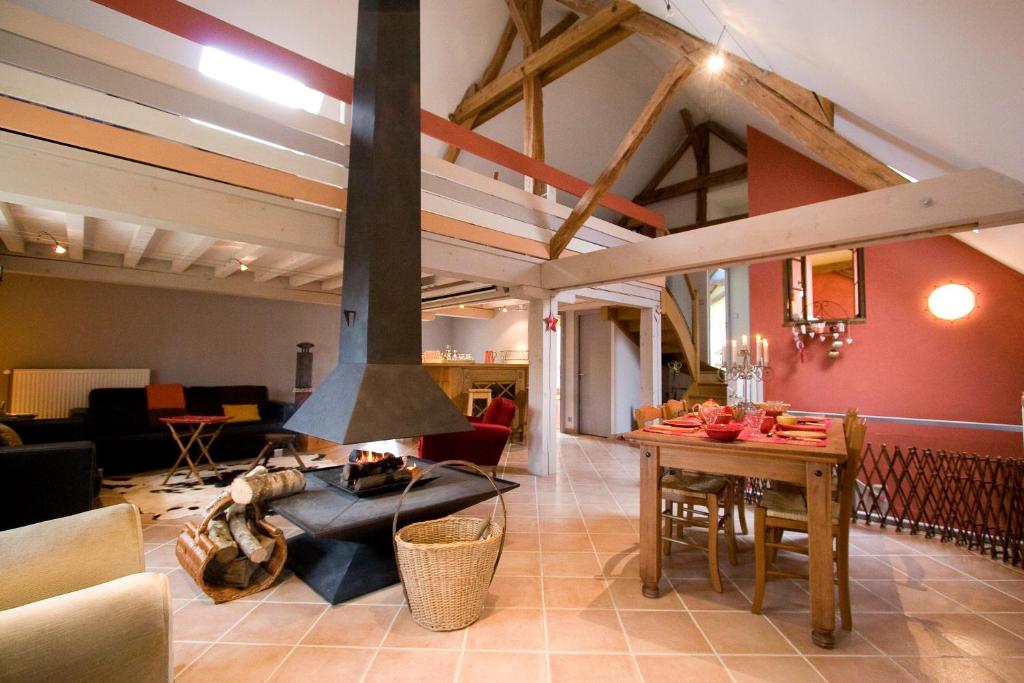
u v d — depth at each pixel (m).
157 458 5.09
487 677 1.84
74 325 5.64
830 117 3.19
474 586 2.19
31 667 0.90
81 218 3.44
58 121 2.48
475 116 6.62
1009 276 3.85
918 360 4.20
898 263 4.32
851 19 1.77
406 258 3.00
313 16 4.84
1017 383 3.81
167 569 2.75
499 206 4.66
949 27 1.42
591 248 5.63
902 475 3.77
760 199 5.21
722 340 9.05
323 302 6.60
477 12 5.88
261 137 3.15
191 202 2.94
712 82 6.52
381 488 2.79
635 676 1.86
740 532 3.52
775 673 1.89
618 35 4.77
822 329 4.62
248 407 6.30
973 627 2.25
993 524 3.64
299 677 1.83
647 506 2.54
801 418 3.53
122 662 1.03
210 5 4.43
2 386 5.23
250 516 2.68
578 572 2.79
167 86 2.81
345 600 2.42
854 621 2.30
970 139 2.24
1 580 1.31
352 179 3.06
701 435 2.57
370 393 2.69
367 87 2.99
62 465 2.76
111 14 4.05
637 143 4.40
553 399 5.32
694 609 2.39
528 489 4.63
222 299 6.76
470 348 10.59
